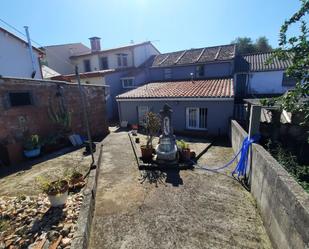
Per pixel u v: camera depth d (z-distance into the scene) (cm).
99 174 680
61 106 1023
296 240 271
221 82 1441
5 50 1145
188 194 536
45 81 943
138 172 690
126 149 951
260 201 442
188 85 1480
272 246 356
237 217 437
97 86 1259
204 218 437
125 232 400
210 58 1856
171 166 707
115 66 2206
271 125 697
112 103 1939
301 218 259
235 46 1988
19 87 838
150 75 2148
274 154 604
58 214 414
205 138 1118
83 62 2416
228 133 1109
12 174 678
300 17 425
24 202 466
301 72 441
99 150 857
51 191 433
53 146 953
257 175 471
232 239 376
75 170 647
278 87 1902
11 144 786
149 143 832
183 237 383
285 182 316
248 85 1984
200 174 661
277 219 338
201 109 1200
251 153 536
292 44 441
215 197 518
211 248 357
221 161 769
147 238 383
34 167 733
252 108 557
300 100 482
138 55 2219
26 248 326
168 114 736
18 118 841
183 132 1262
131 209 476
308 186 430
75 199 474
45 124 957
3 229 372
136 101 1402
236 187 565
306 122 485
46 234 353
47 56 2408
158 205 489
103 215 455
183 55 2125
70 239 341
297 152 635
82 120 1158
